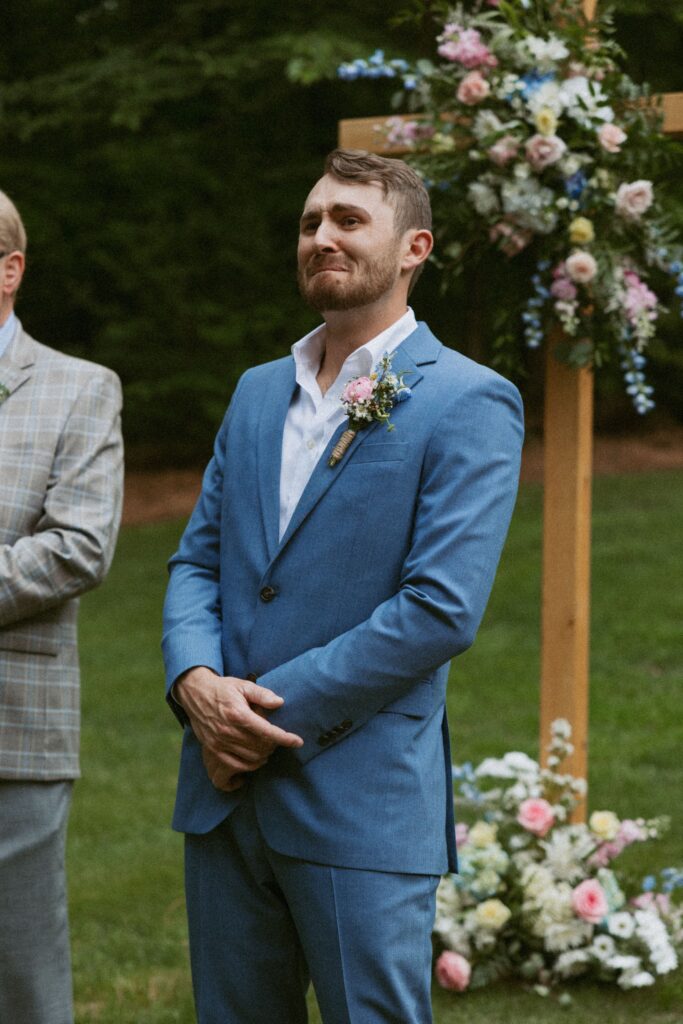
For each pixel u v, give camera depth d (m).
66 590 2.71
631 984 3.60
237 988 2.38
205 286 14.46
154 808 5.39
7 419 2.80
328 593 2.29
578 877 3.82
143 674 7.55
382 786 2.24
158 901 4.39
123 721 6.70
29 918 2.75
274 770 2.28
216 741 2.26
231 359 14.25
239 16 11.16
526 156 3.62
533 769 3.93
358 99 13.63
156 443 15.19
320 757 2.25
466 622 2.21
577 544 3.82
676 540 10.60
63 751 2.80
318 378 2.46
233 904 2.37
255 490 2.41
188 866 2.44
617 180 3.67
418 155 3.84
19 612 2.67
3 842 2.72
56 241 14.53
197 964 2.42
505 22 3.85
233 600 2.39
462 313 12.91
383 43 9.59
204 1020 2.40
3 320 2.84
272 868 2.30
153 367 14.14
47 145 14.50
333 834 2.22
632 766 5.78
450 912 3.78
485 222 3.74
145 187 14.44
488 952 3.73
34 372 2.86
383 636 2.18
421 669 2.21
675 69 10.81
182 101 14.02
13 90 11.28
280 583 2.32
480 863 3.81
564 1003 3.57
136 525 12.46
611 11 3.72
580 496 3.81
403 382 2.33
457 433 2.27
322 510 2.30
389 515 2.27
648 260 3.72
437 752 2.36
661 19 10.02
